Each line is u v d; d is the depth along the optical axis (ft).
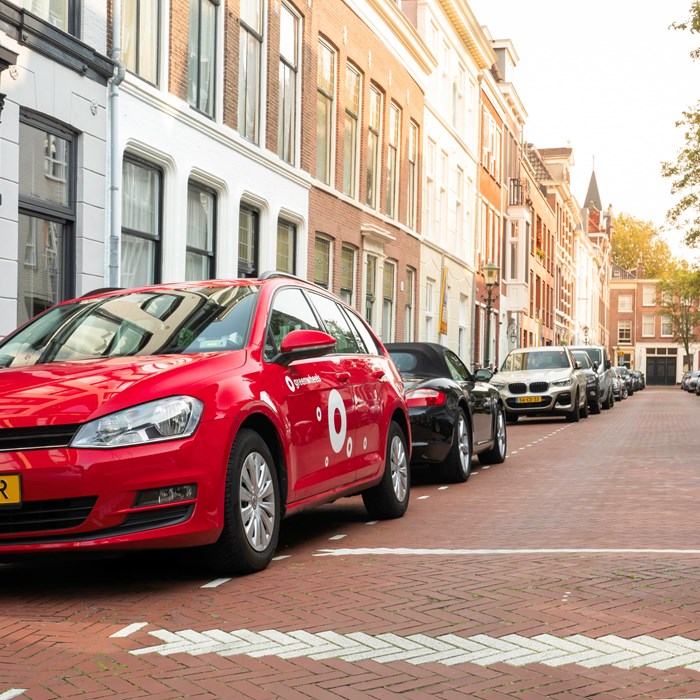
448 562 20.07
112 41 42.86
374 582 18.19
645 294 349.82
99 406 16.83
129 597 17.20
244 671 12.92
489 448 40.86
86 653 13.75
